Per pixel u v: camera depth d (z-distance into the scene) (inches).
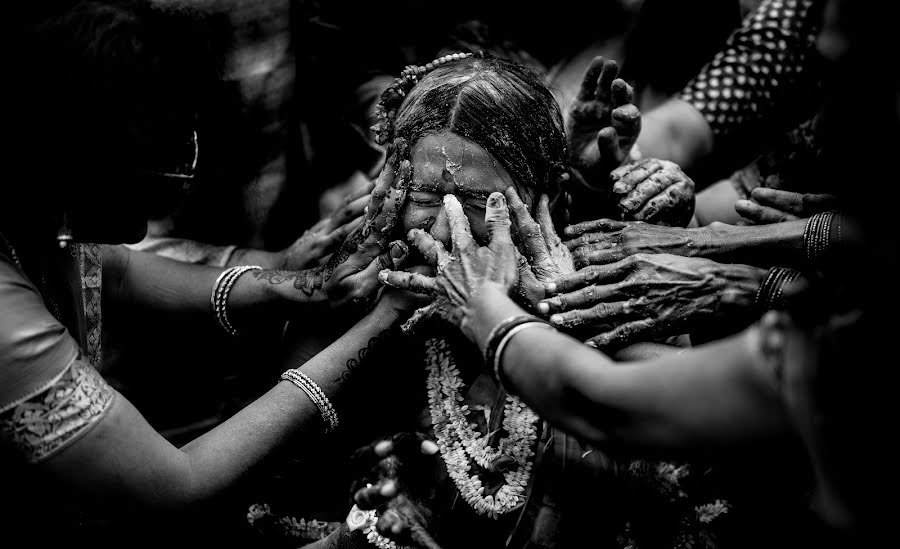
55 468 42.5
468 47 73.7
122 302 62.7
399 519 48.3
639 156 59.1
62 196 44.8
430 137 48.7
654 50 77.5
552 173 52.2
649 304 48.7
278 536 58.8
